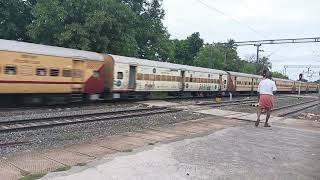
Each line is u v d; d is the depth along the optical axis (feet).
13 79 56.39
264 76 45.37
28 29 112.47
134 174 21.81
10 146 30.22
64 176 20.93
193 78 115.65
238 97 147.74
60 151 28.37
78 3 104.94
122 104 78.13
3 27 122.83
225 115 60.85
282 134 39.58
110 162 24.47
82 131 39.45
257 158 27.27
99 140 33.58
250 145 32.27
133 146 30.76
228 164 25.07
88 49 104.99
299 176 22.80
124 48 116.06
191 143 32.32
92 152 28.07
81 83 70.33
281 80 201.98
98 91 75.31
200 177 21.70
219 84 133.90
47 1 105.09
